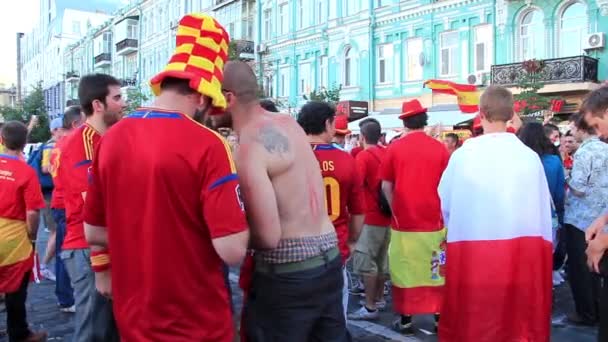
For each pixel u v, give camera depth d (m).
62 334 4.98
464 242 3.27
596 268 2.86
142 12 43.34
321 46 25.34
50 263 8.03
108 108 3.58
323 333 2.68
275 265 2.56
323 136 3.87
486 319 3.20
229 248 2.08
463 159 3.29
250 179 2.42
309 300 2.58
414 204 4.75
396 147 4.83
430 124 17.02
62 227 5.47
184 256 2.10
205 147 2.08
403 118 4.88
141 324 2.10
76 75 52.69
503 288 3.18
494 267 3.19
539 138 5.48
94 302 3.13
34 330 5.08
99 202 2.32
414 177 4.73
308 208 2.64
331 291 2.67
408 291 4.83
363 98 23.11
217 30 2.23
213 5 33.22
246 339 2.68
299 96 26.61
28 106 37.25
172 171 2.05
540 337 3.21
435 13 20.56
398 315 5.58
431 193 4.75
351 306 5.92
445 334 3.37
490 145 3.25
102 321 3.11
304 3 26.34
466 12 19.61
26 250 4.46
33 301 6.10
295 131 2.70
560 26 17.53
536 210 3.22
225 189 2.08
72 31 66.06
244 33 30.17
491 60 18.97
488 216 3.21
